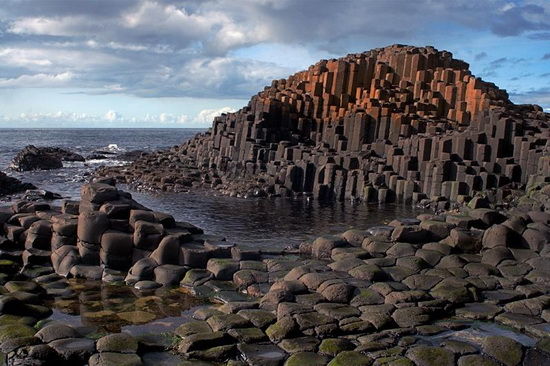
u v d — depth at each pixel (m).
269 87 61.97
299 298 14.26
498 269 16.59
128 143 149.00
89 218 18.69
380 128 44.94
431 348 11.35
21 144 137.75
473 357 11.04
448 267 16.84
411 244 18.38
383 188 39.03
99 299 15.80
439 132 42.28
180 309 14.91
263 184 43.19
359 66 52.62
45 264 18.98
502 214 19.47
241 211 34.94
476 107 45.09
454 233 18.23
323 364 11.02
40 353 11.38
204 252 18.09
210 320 13.02
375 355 11.22
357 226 29.69
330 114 51.00
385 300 14.21
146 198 40.56
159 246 18.08
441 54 53.41
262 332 12.48
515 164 35.56
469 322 13.27
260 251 19.09
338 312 13.32
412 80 51.16
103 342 11.87
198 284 16.81
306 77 58.31
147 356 11.66
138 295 16.19
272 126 51.34
